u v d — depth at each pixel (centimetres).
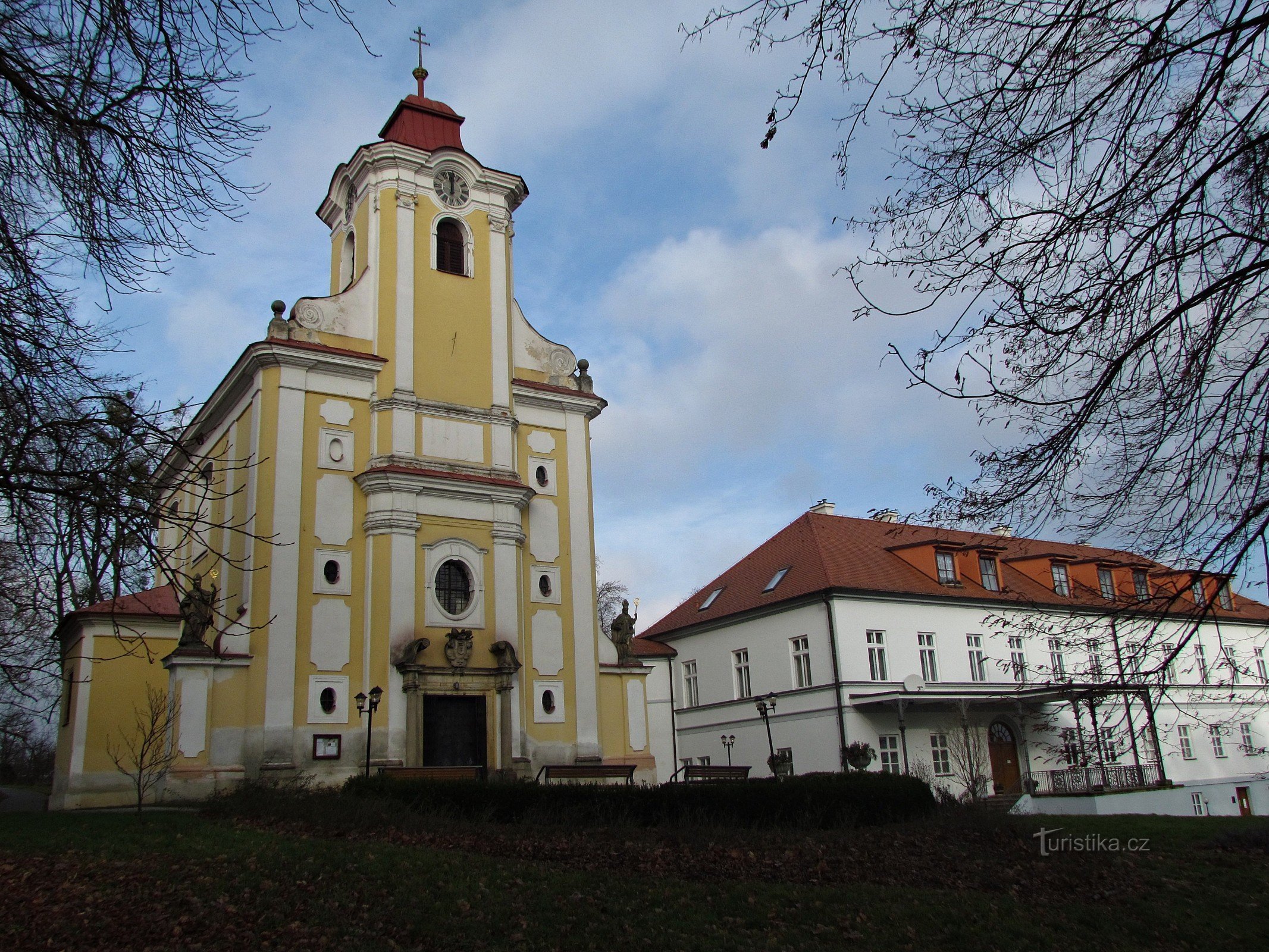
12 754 4012
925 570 4150
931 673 3938
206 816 2031
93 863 1455
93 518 878
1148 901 1491
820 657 3806
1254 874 1625
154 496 911
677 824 2094
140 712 2720
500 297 3278
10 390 866
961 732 3859
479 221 3316
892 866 1739
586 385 3456
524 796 2117
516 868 1586
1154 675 749
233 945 1140
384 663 2733
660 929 1318
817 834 2038
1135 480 730
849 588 3812
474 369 3153
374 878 1448
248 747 2542
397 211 3156
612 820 2067
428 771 2552
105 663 2819
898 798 2258
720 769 2945
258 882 1384
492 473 3084
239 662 2575
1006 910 1437
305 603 2716
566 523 3288
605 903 1416
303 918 1253
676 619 4622
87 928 1157
